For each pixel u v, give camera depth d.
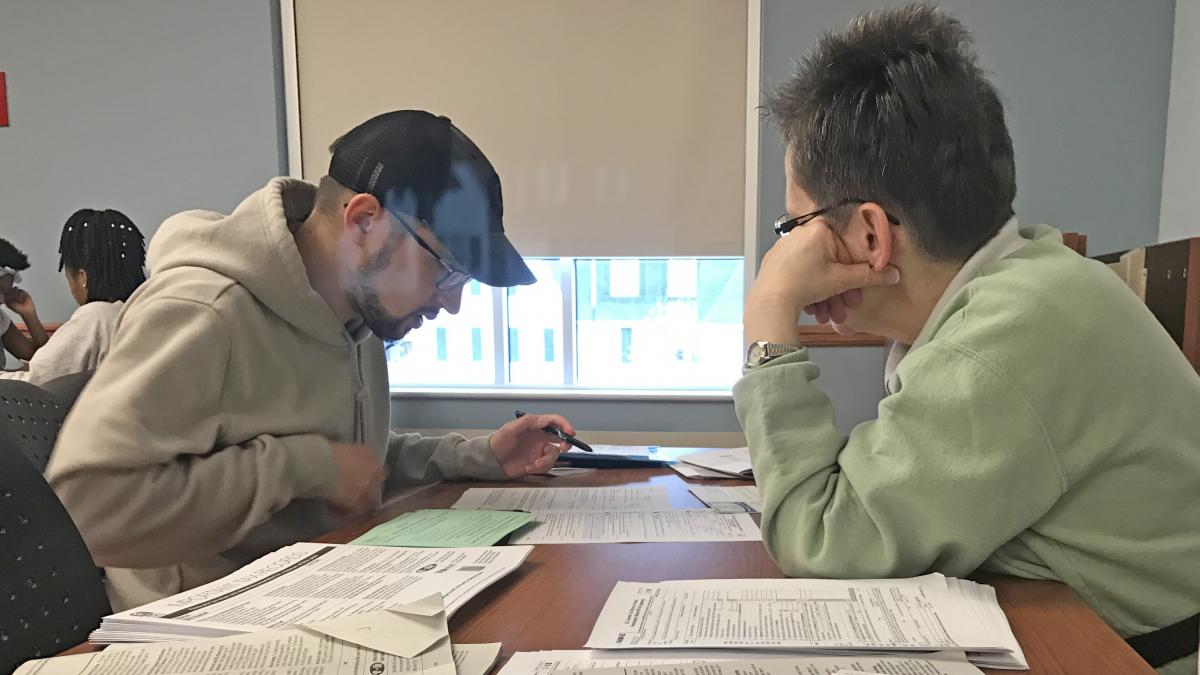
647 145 2.53
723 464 1.32
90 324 1.63
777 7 2.40
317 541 0.87
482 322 2.65
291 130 2.68
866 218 0.78
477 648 0.54
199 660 0.51
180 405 0.97
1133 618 0.66
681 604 0.62
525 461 1.27
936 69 0.76
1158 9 2.23
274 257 1.12
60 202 2.79
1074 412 0.65
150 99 2.72
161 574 1.03
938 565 0.67
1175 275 0.97
